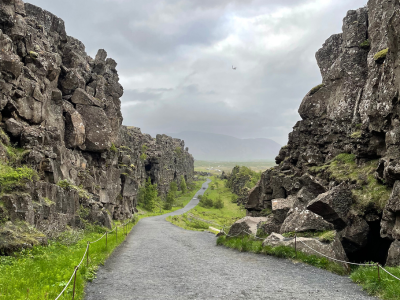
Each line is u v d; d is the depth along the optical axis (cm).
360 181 2006
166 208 11156
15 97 2456
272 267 1655
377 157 2069
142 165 11038
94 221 3012
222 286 1295
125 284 1323
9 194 1803
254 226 2638
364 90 2392
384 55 2128
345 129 2606
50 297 971
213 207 12456
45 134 2666
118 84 5175
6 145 2197
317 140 2880
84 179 3509
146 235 3588
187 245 2753
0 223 1647
